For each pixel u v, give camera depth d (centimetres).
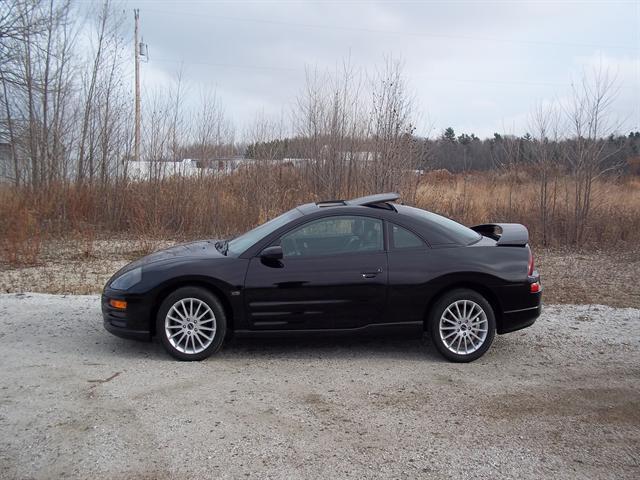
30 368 518
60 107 1659
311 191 1448
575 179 1370
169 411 427
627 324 668
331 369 524
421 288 541
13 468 344
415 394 465
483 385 486
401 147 1427
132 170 1527
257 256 548
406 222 561
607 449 375
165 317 539
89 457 357
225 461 354
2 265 1048
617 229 1346
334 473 341
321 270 541
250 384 484
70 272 988
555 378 504
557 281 934
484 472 344
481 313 544
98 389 468
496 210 1400
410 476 339
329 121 1505
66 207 1482
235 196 1453
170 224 1443
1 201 1402
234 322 543
